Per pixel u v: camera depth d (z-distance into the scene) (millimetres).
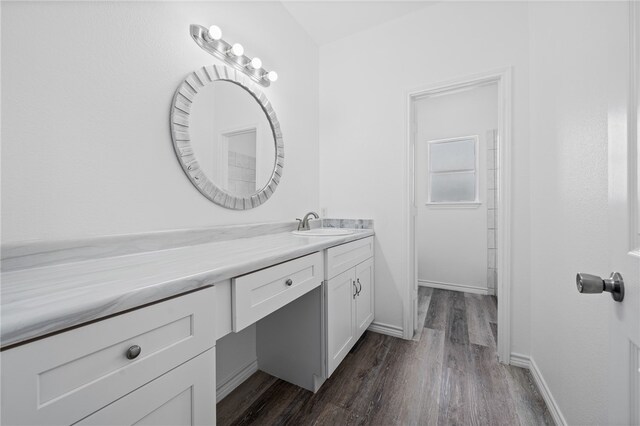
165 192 1152
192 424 687
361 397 1387
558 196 1232
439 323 2293
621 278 522
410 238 2061
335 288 1479
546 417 1249
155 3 1113
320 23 2109
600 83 879
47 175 816
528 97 1642
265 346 1591
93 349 501
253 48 1635
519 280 1660
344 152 2271
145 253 1036
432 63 1933
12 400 412
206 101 1324
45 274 708
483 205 3102
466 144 3283
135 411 566
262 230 1652
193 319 691
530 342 1631
